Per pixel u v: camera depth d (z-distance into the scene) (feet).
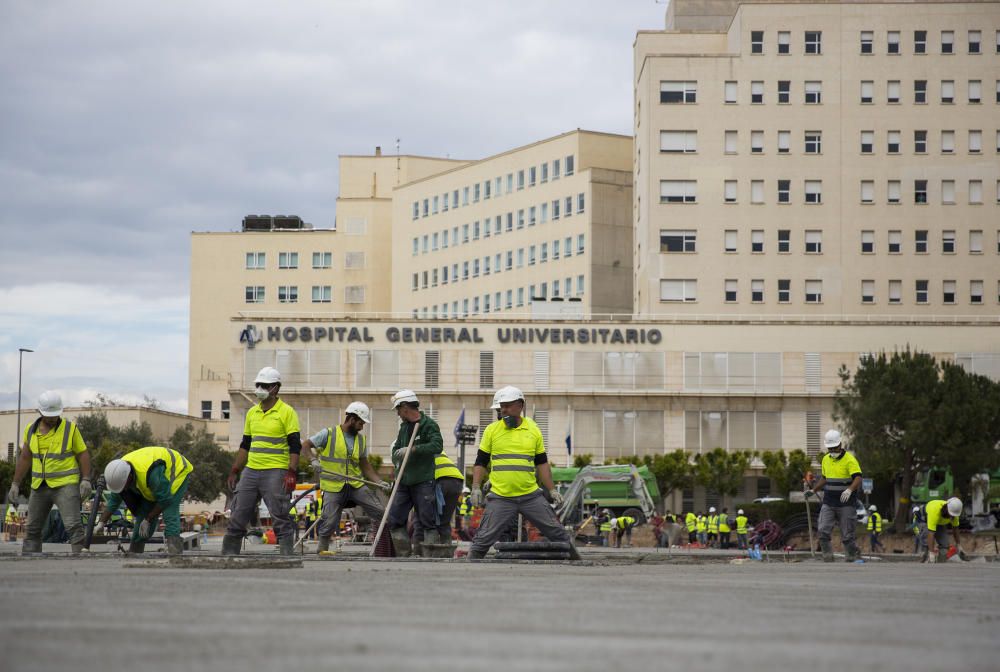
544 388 346.95
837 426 341.41
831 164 378.53
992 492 285.84
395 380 349.00
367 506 84.53
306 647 23.84
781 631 28.02
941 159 378.32
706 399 345.10
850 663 22.67
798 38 380.58
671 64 381.40
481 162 472.85
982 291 375.86
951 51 379.76
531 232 451.94
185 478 70.85
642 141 390.83
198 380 545.44
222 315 550.77
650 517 224.12
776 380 343.67
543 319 348.38
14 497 73.72
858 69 380.17
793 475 318.86
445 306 484.74
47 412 73.36
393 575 48.32
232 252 551.59
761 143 380.17
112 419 443.73
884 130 379.35
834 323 343.67
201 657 22.22
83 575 45.09
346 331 350.43
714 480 322.55
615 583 45.62
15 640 24.26
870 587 45.75
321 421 350.02
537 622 29.25
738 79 380.58
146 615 29.40
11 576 44.16
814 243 378.12
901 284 376.89
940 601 38.34
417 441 81.51
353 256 541.34
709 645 25.18
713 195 378.12
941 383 244.83
